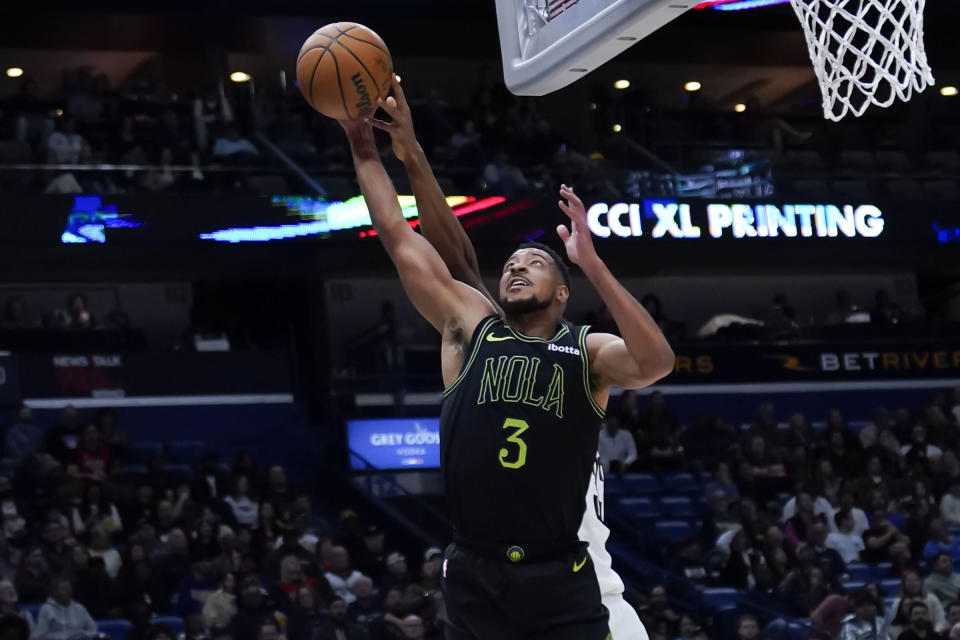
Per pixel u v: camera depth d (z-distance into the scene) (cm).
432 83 2720
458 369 420
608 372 400
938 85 2692
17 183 1808
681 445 1917
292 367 2077
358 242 1962
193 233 1877
